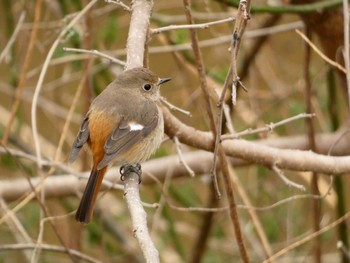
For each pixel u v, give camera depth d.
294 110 12.27
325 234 12.69
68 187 11.05
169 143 12.84
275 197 12.86
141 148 8.63
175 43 11.73
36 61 13.73
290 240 12.04
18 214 12.56
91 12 10.66
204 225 12.55
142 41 8.20
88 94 11.15
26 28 11.86
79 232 12.26
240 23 7.19
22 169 9.85
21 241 12.39
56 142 13.83
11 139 12.82
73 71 14.12
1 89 13.16
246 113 12.88
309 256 12.75
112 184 9.68
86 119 8.62
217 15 11.39
